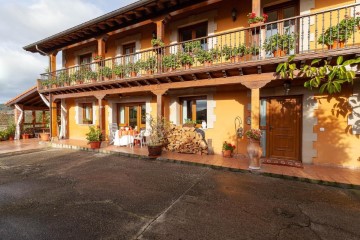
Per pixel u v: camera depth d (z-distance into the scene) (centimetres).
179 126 716
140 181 442
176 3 629
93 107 1011
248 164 538
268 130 613
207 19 695
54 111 1009
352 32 429
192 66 643
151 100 841
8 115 1371
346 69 418
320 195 361
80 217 290
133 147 792
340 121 508
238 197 354
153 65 688
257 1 505
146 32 841
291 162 551
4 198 359
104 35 815
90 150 781
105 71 806
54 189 400
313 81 423
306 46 546
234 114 655
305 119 548
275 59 459
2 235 247
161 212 304
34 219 286
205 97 725
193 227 262
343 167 504
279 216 289
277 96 596
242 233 249
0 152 725
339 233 248
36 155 728
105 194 373
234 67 502
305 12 548
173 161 600
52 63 1016
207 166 546
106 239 238
